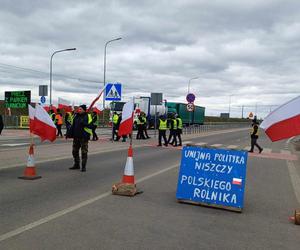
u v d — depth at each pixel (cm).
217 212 724
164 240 547
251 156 1878
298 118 697
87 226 596
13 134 2909
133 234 567
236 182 745
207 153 779
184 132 4153
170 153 1795
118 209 710
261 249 530
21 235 544
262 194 922
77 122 1143
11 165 1200
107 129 4412
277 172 1328
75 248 501
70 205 723
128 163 859
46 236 543
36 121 1045
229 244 545
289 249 536
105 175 1078
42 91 3042
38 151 1634
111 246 513
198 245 534
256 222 668
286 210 764
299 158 1884
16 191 832
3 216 638
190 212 712
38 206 709
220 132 4784
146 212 696
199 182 773
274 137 713
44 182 945
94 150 1798
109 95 2247
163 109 5166
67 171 1127
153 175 1128
